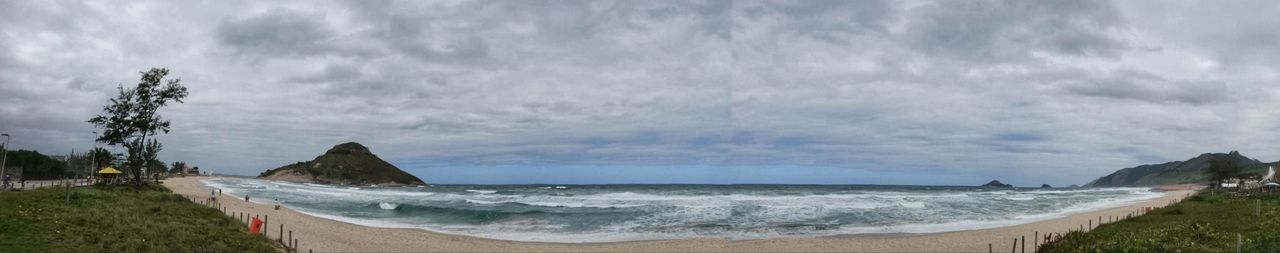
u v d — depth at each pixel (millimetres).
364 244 28922
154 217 30812
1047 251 24953
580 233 34688
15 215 25953
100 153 77938
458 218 43438
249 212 43438
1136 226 31766
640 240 31453
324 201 64000
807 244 29828
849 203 58688
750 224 39156
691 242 30547
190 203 43906
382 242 29797
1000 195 90625
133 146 66500
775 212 47875
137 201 39531
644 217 43562
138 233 24859
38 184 64750
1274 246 21484
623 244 30062
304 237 30234
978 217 46406
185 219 31234
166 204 39188
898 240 31094
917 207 54875
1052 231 35312
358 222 40406
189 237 25094
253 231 28375
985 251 27469
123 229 25109
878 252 27609
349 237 31094
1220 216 34812
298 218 40750
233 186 98938
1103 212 53500
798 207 53000
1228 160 100750
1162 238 25281
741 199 65500
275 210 47344
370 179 186750
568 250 28328
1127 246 23344
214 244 23938
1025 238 31828
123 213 30141
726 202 59594
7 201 30469
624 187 147375
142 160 69375
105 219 26953
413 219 43031
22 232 23172
